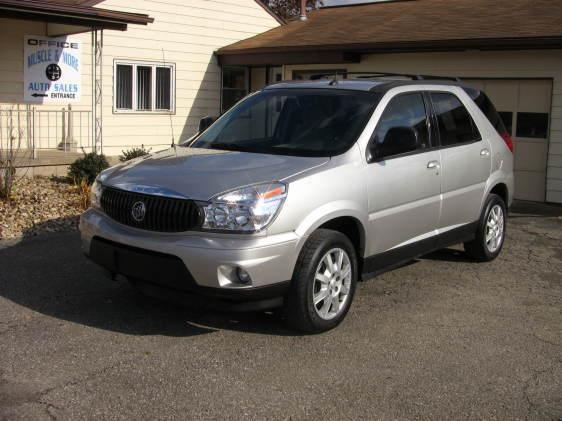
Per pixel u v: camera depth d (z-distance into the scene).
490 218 7.09
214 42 16.53
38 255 6.82
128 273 4.66
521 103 11.82
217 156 5.16
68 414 3.55
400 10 16.05
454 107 6.52
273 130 5.69
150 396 3.79
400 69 13.47
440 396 3.90
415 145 5.72
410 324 5.12
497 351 4.63
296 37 15.55
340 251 4.88
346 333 4.88
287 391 3.91
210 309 4.45
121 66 14.88
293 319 4.67
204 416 3.58
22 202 9.06
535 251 7.77
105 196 4.94
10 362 4.19
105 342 4.57
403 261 5.75
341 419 3.59
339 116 5.47
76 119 14.00
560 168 11.36
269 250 4.34
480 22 12.78
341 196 4.84
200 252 4.27
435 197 5.95
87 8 11.39
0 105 12.83
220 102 16.98
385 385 4.03
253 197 4.36
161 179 4.68
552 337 4.94
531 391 4.01
